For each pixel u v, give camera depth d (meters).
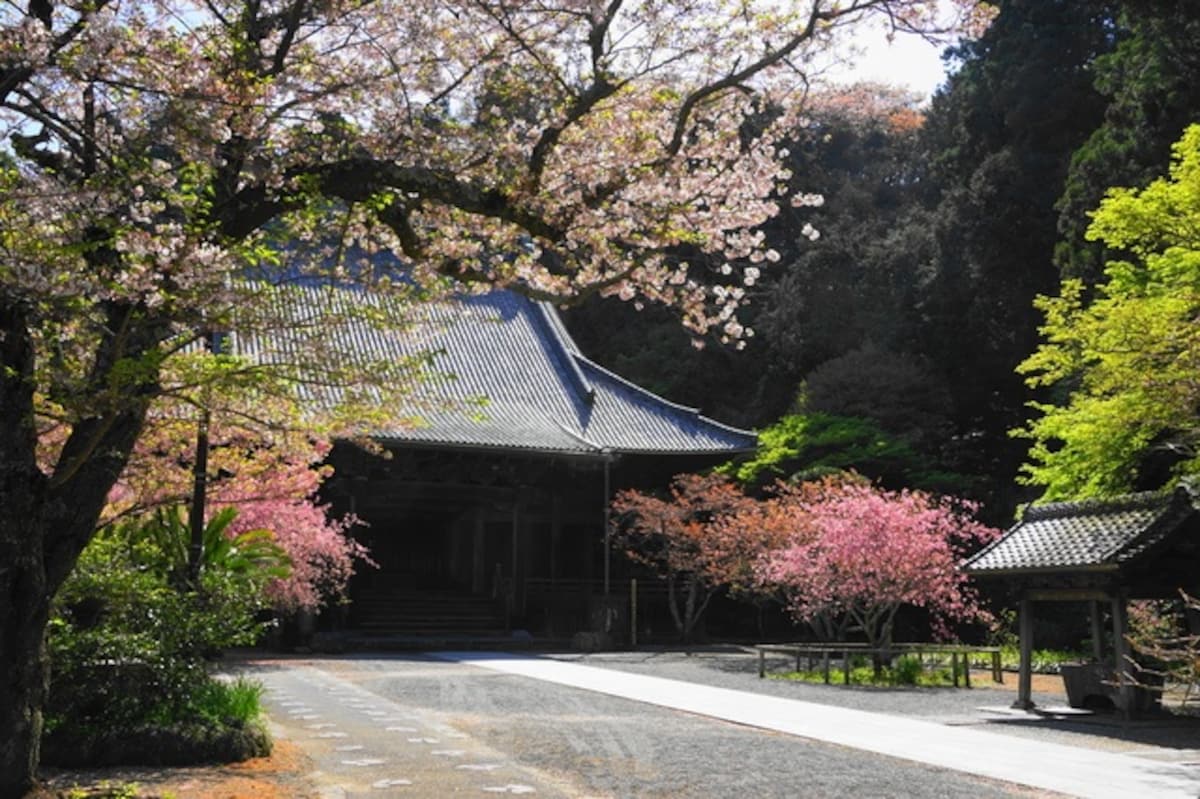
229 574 11.59
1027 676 14.49
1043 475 18.59
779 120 9.12
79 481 7.18
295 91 7.59
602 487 35.62
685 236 8.38
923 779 8.84
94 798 7.23
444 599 33.88
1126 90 30.50
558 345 39.09
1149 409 13.79
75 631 9.70
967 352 42.38
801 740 11.20
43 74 6.66
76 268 6.30
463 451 32.00
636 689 16.72
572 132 8.50
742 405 49.78
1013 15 41.31
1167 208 15.75
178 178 7.08
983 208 40.28
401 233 8.26
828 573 20.36
